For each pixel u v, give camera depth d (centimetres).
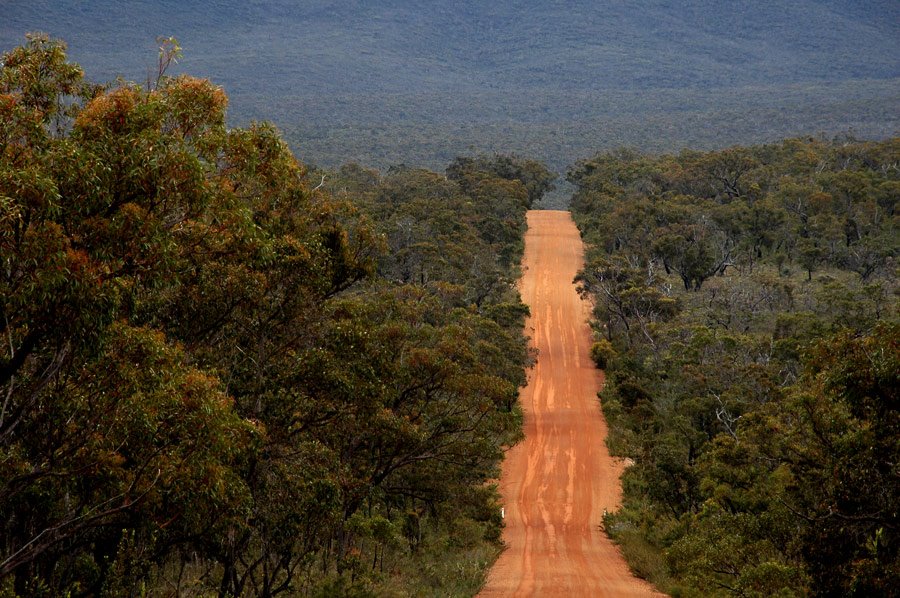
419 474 8244
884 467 4069
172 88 4003
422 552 8344
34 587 3947
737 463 7188
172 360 3844
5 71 3900
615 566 8675
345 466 5862
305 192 5691
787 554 5525
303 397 5316
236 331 5459
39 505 4053
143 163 3369
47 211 3022
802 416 5212
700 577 6081
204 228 4228
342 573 5538
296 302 5269
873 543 3956
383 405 6469
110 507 4031
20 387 3731
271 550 5575
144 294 4525
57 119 4028
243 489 4284
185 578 5675
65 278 3028
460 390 7581
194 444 3812
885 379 3753
